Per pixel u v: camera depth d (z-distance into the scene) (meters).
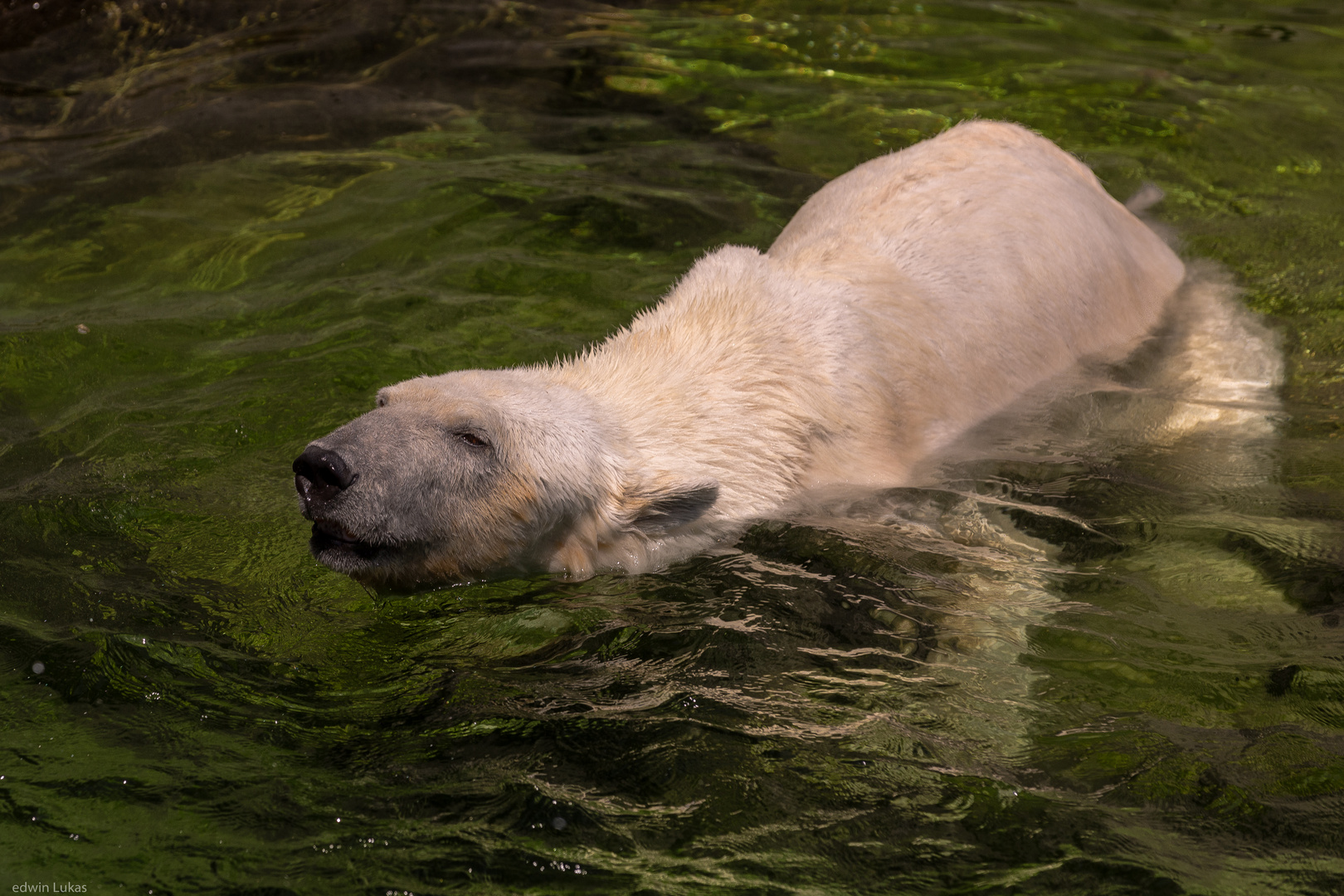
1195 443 10.10
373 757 6.74
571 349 11.23
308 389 10.70
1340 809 6.17
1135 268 11.63
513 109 16.92
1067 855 5.95
